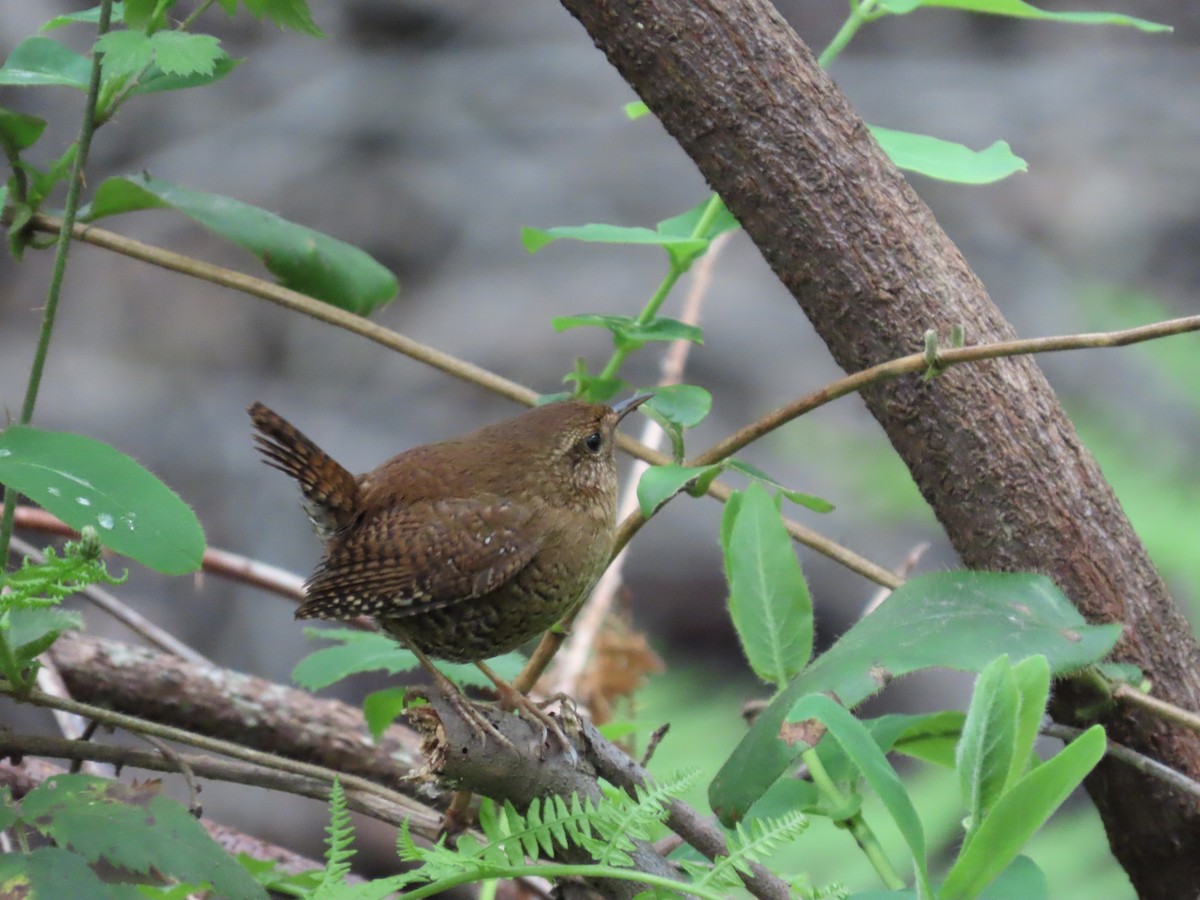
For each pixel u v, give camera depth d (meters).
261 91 9.15
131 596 7.08
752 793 4.27
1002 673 4.25
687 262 4.35
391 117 8.99
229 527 7.52
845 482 6.35
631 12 4.31
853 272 4.32
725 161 4.32
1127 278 8.28
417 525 4.34
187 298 8.30
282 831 5.78
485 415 7.90
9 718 5.69
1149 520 4.72
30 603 4.25
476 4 9.68
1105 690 4.31
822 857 4.45
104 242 4.35
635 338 4.34
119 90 4.32
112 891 4.24
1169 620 4.32
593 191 8.65
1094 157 8.91
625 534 4.33
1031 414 4.32
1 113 4.34
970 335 4.32
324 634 4.39
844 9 9.83
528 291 8.17
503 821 4.25
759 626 4.30
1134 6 10.02
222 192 8.49
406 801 4.30
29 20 8.17
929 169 4.33
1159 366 6.39
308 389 8.10
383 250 8.46
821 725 4.27
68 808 4.25
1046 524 4.32
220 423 7.88
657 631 7.10
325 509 4.36
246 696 4.40
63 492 4.26
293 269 4.36
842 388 4.30
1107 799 4.33
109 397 7.86
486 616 4.35
